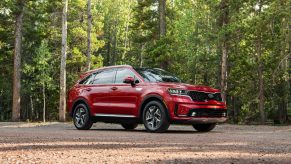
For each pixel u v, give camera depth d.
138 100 12.16
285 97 36.91
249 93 37.16
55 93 48.66
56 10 35.62
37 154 5.62
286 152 6.11
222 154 5.79
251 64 35.66
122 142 7.71
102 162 4.85
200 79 46.22
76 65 44.72
